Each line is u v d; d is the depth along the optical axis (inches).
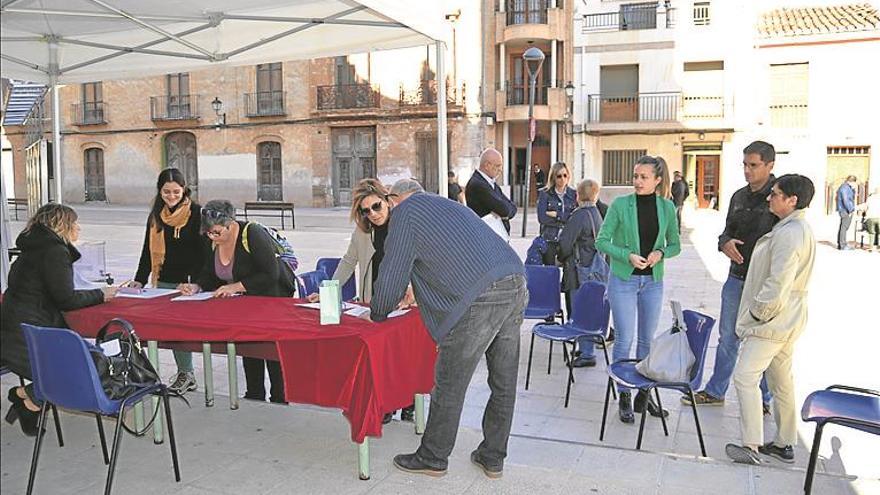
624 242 197.3
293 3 236.1
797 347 272.1
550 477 150.9
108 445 170.6
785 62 947.3
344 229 779.4
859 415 138.0
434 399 147.7
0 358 161.8
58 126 323.3
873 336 289.1
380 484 147.6
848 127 924.0
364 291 192.5
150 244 213.9
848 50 916.0
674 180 757.9
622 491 143.8
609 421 194.1
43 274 164.7
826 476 150.4
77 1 226.5
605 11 1011.3
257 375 206.2
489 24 1028.5
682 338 166.6
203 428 181.0
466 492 143.8
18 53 290.7
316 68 1115.3
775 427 185.6
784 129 951.6
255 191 1173.7
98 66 306.3
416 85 1066.1
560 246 252.5
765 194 185.3
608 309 211.6
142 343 183.8
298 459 161.0
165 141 1227.2
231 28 262.7
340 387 142.8
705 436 182.1
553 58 1010.1
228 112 1173.7
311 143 1131.9
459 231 138.9
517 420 195.2
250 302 179.2
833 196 927.7
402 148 1082.1
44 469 156.9
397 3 207.5
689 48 979.9
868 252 582.9
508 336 145.1
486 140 1042.1
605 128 1005.2
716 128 974.4
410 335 152.8
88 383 135.6
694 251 573.9
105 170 1259.2
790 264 152.4
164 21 255.0
